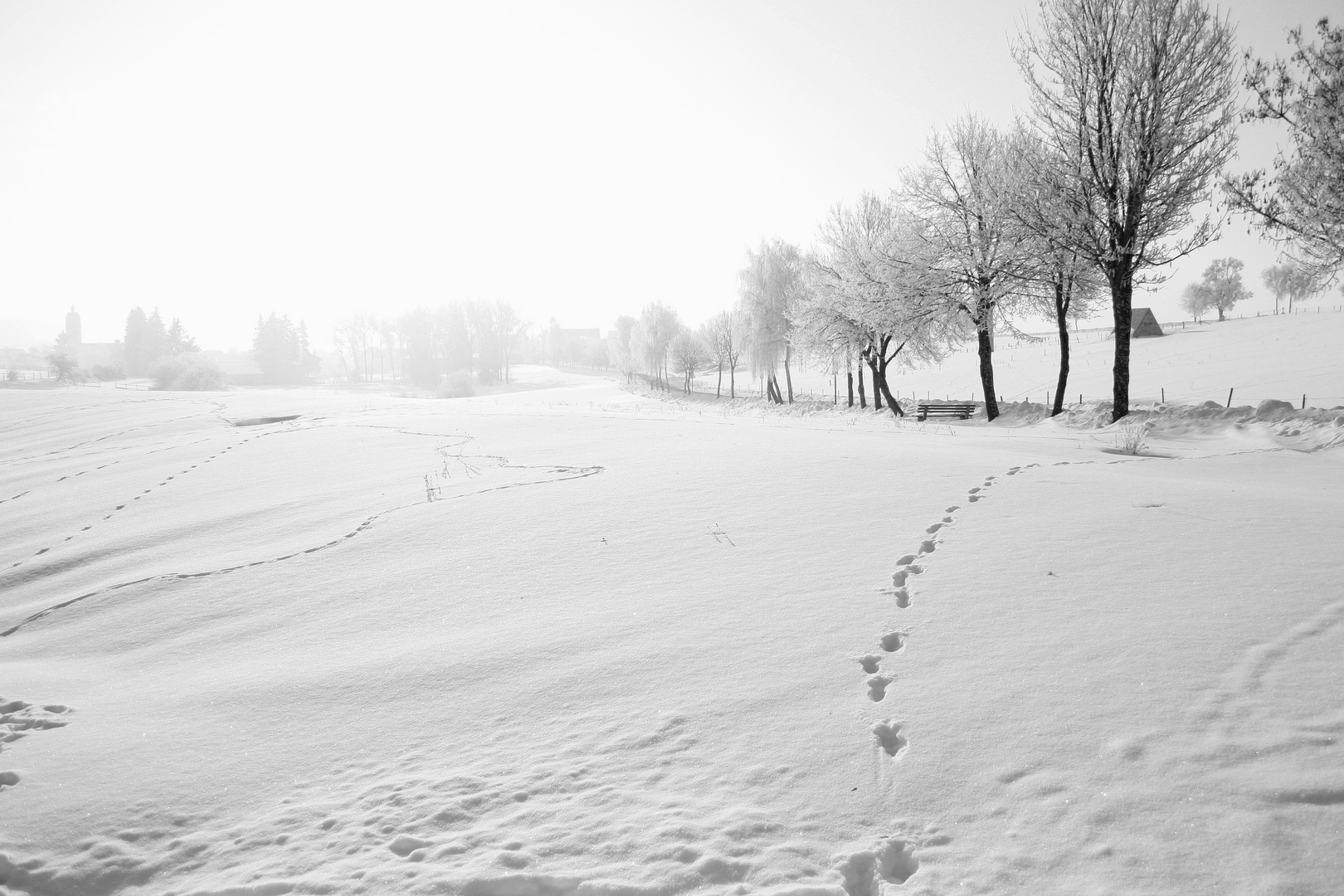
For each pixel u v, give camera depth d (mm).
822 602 5887
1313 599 5105
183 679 5996
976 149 24172
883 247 27109
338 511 11000
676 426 20047
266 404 35875
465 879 3164
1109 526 7340
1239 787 3186
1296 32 15047
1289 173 15492
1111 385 38875
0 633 7688
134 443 23031
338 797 4023
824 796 3506
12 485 16922
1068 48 19844
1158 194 18828
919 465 11484
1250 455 12633
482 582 7371
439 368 96938
